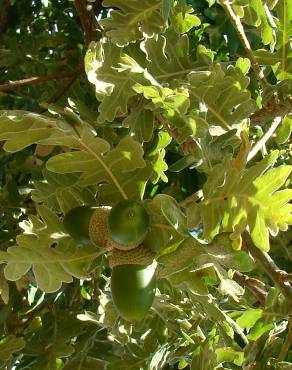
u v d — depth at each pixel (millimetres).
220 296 409
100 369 435
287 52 388
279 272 319
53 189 365
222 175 300
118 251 299
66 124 308
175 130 352
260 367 374
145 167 323
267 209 286
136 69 341
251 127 408
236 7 370
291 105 379
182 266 283
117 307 295
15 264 309
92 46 345
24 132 306
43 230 316
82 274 316
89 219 307
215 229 300
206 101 355
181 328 412
